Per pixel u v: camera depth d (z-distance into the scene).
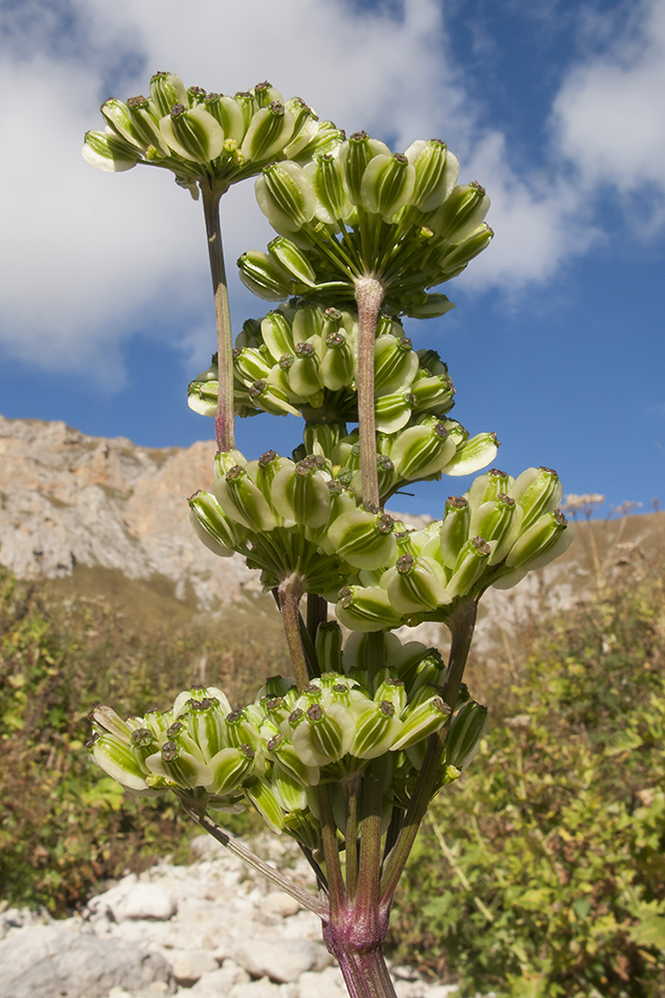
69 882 6.69
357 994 1.29
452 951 4.88
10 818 6.32
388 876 1.34
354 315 1.64
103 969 5.02
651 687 6.07
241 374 1.69
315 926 6.50
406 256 1.57
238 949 5.67
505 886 4.42
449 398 1.69
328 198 1.53
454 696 1.33
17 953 5.16
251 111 1.69
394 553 1.33
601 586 7.26
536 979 4.10
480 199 1.52
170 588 93.94
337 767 1.33
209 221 1.69
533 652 7.35
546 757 5.16
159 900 6.65
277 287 1.68
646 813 4.18
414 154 1.49
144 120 1.66
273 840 8.83
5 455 107.94
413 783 1.42
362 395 1.50
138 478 116.75
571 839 4.26
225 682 13.41
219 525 1.41
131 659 12.21
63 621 9.95
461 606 1.33
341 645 1.53
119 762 1.47
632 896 3.96
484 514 1.26
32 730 7.39
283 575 1.43
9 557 82.19
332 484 1.31
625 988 4.12
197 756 1.38
